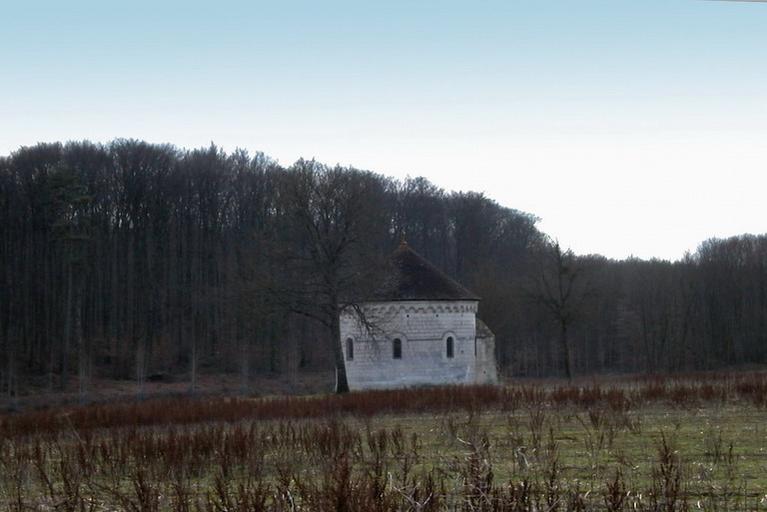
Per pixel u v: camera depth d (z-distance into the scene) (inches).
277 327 4249.5
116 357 4320.9
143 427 1498.5
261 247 3184.1
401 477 751.7
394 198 5999.0
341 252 2827.3
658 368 4970.5
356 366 2898.6
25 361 4055.1
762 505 686.5
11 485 863.1
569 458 940.0
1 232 4424.2
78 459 975.0
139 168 5014.8
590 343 5103.3
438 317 2920.8
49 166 4623.5
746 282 5255.9
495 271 5319.9
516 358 4901.6
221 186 5177.2
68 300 4291.3
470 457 783.7
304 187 2847.0
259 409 1722.4
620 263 5777.6
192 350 4185.5
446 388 2105.1
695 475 801.6
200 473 909.2
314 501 611.5
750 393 1737.2
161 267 4894.2
